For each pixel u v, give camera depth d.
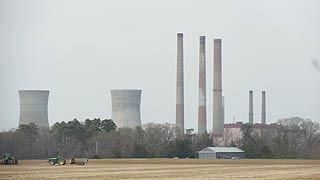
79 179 131.25
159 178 134.50
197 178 134.50
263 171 177.50
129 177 139.38
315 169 194.50
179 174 156.25
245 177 138.88
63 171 177.62
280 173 161.75
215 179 130.38
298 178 133.12
